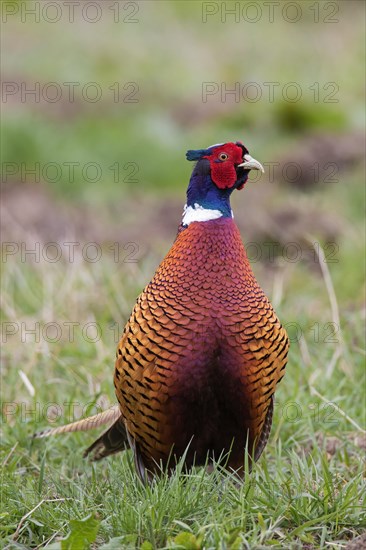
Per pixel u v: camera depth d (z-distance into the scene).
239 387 6.86
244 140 18.48
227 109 20.31
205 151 7.17
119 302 11.49
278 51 25.02
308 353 9.98
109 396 9.23
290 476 7.28
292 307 11.40
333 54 24.62
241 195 15.61
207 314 6.77
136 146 17.75
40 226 14.86
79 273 11.99
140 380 6.82
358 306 11.46
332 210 14.73
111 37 25.56
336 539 6.53
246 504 6.60
